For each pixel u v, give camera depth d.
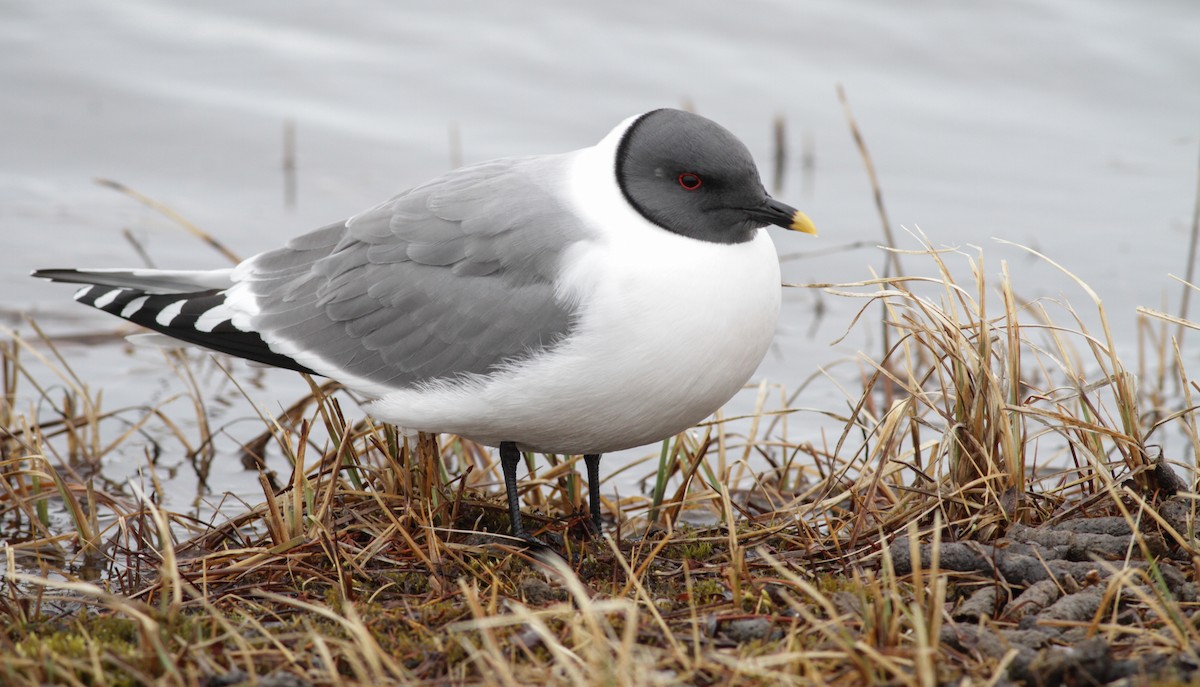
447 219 10.06
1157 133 21.41
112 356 15.42
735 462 12.16
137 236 18.41
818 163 20.61
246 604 9.13
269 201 19.52
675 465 11.60
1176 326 15.74
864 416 12.93
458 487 11.10
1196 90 21.95
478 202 10.05
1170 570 8.82
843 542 9.84
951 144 21.11
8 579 9.27
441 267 10.02
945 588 8.78
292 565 9.56
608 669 7.33
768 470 12.55
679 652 7.95
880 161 20.66
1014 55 22.52
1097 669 7.76
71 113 20.97
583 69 22.17
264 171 20.19
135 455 13.21
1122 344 15.76
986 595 8.77
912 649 7.91
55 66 21.58
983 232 18.69
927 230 18.77
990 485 9.99
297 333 10.44
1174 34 22.50
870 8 23.09
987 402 10.23
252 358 10.60
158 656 8.08
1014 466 9.97
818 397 14.68
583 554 10.12
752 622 8.44
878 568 9.44
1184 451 13.20
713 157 9.49
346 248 10.49
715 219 9.60
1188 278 16.33
